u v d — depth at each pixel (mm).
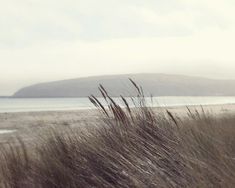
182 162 3832
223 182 3383
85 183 4070
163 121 4941
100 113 4852
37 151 4980
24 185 4477
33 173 4523
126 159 3982
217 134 4969
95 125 4926
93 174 4086
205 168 3658
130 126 4691
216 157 3965
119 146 4305
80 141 4805
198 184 3418
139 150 4164
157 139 4504
